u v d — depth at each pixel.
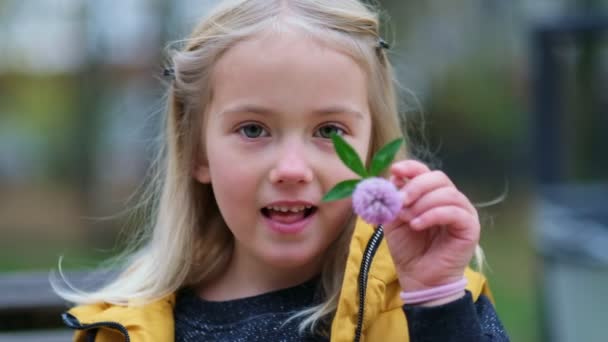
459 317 1.34
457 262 1.35
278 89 1.46
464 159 11.46
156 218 1.91
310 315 1.57
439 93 11.45
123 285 1.84
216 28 1.59
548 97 4.04
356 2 1.63
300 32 1.49
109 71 11.37
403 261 1.38
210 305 1.70
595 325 3.61
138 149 11.39
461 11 11.32
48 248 10.52
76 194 12.29
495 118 11.37
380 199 1.18
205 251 1.79
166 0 10.39
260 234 1.51
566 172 4.06
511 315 6.08
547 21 3.98
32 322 2.79
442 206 1.32
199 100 1.69
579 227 3.74
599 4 5.71
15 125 15.27
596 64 4.01
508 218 10.49
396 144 1.23
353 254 1.54
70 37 11.86
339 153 1.25
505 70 11.36
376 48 1.62
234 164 1.50
